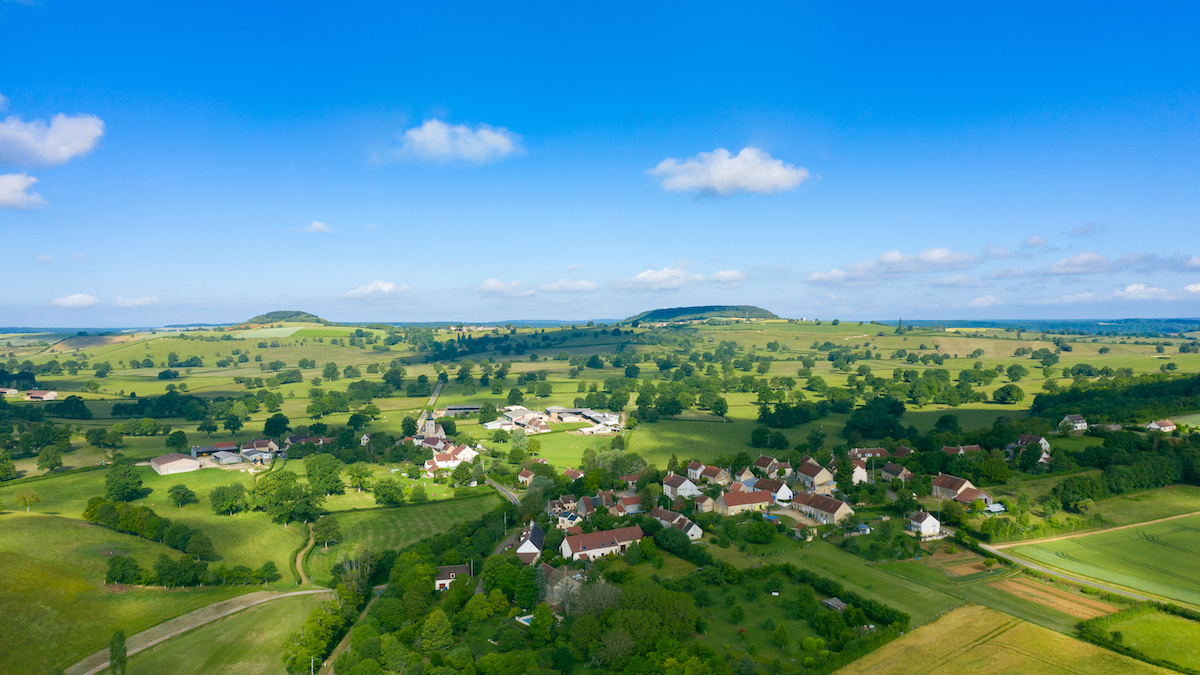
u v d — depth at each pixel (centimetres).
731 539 14300
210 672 9975
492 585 12112
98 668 9975
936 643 9869
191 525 15888
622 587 11669
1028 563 13062
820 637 10075
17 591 11112
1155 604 11056
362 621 11338
